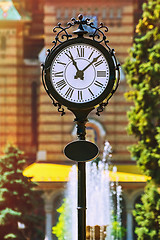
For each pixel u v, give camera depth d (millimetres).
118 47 38406
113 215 31297
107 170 34219
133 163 37938
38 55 40844
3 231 28422
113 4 38562
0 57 40438
